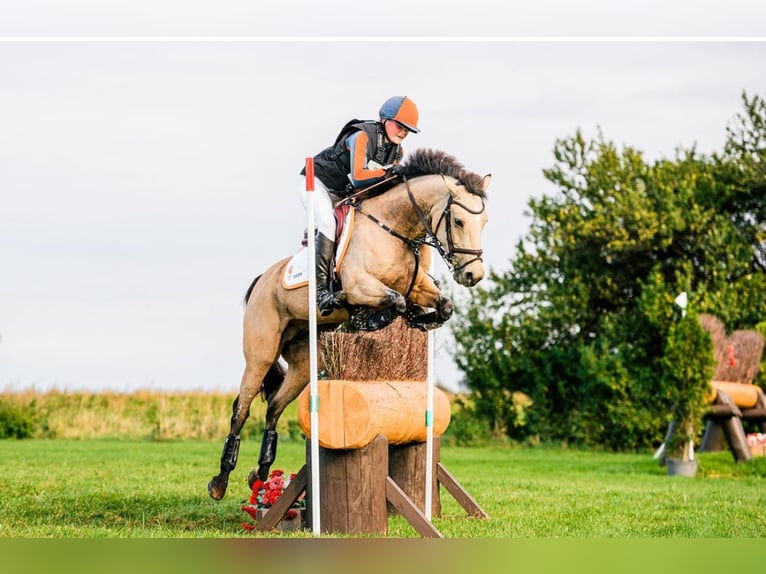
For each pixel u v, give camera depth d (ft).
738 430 62.90
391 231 33.14
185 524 35.19
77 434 83.05
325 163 34.53
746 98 87.86
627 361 81.76
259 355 36.86
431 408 34.30
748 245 84.79
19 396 84.58
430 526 30.96
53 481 46.21
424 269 34.17
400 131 34.27
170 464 56.80
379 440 31.73
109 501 39.75
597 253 87.25
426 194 32.48
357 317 34.55
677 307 77.82
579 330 86.69
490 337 86.53
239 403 37.42
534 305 86.53
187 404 87.61
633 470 62.39
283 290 35.73
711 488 49.90
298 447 73.82
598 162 87.66
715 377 67.51
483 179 31.96
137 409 87.10
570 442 84.84
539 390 85.40
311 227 31.55
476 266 31.65
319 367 34.32
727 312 80.18
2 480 46.16
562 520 36.68
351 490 31.60
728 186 87.30
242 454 65.87
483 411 87.45
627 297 87.81
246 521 35.83
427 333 36.09
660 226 83.97
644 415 79.36
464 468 62.03
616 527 35.09
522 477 55.31
